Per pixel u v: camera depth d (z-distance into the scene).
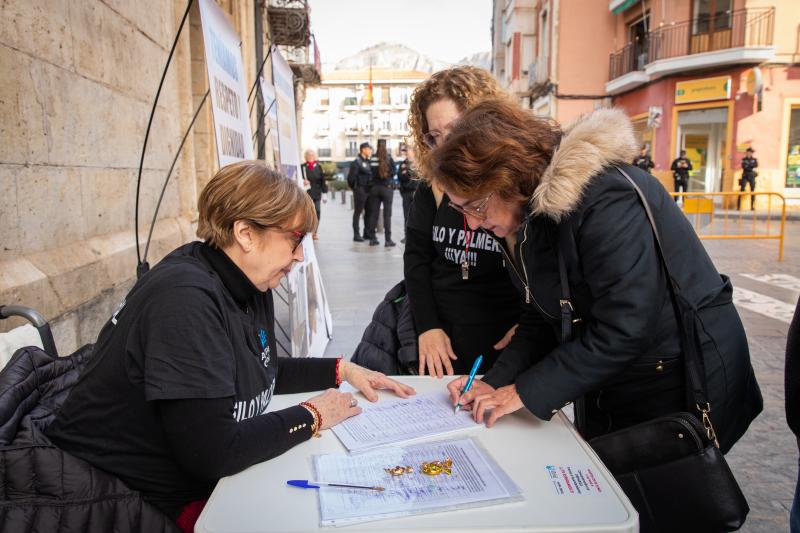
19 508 1.21
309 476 1.24
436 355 1.96
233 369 1.30
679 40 17.66
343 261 8.59
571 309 1.46
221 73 2.59
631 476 1.43
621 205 1.33
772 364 3.98
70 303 2.46
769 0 16.33
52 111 2.42
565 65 21.05
